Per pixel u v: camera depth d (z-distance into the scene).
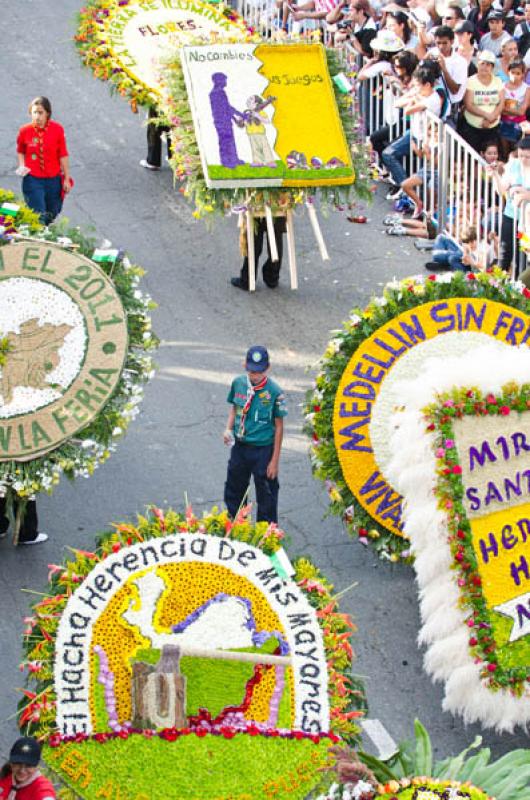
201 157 17.53
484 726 12.05
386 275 19.20
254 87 17.98
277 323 18.09
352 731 10.86
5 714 12.48
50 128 18.42
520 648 12.09
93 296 13.38
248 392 14.04
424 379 12.48
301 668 10.93
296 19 23.86
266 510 14.41
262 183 17.48
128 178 21.22
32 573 14.09
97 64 20.06
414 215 20.20
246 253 18.52
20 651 13.17
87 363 13.26
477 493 12.27
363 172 18.05
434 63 19.84
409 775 10.92
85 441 13.18
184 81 18.17
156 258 19.38
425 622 12.52
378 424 13.93
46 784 10.41
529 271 16.55
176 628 11.02
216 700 10.83
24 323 13.26
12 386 13.17
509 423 12.38
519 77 20.75
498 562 12.20
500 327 14.09
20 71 23.88
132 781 10.55
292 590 11.22
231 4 24.55
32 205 18.58
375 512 13.94
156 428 16.19
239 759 10.59
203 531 11.49
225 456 15.82
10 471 13.12
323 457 14.02
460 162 19.11
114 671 10.90
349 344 14.05
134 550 11.35
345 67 18.44
